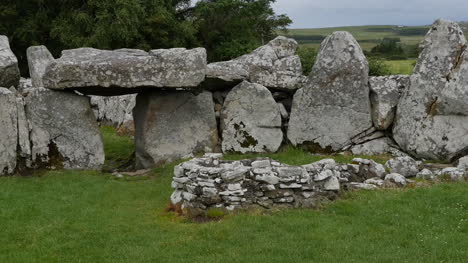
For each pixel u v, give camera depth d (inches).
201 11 1424.7
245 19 1482.5
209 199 350.0
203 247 303.0
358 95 549.3
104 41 1208.8
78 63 512.4
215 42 1486.2
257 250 295.1
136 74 519.5
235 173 350.6
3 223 354.6
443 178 429.4
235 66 595.8
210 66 576.7
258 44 1446.9
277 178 355.3
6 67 537.6
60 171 510.3
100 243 318.3
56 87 515.2
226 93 601.3
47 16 1357.0
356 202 363.9
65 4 1343.5
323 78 557.6
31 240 324.8
